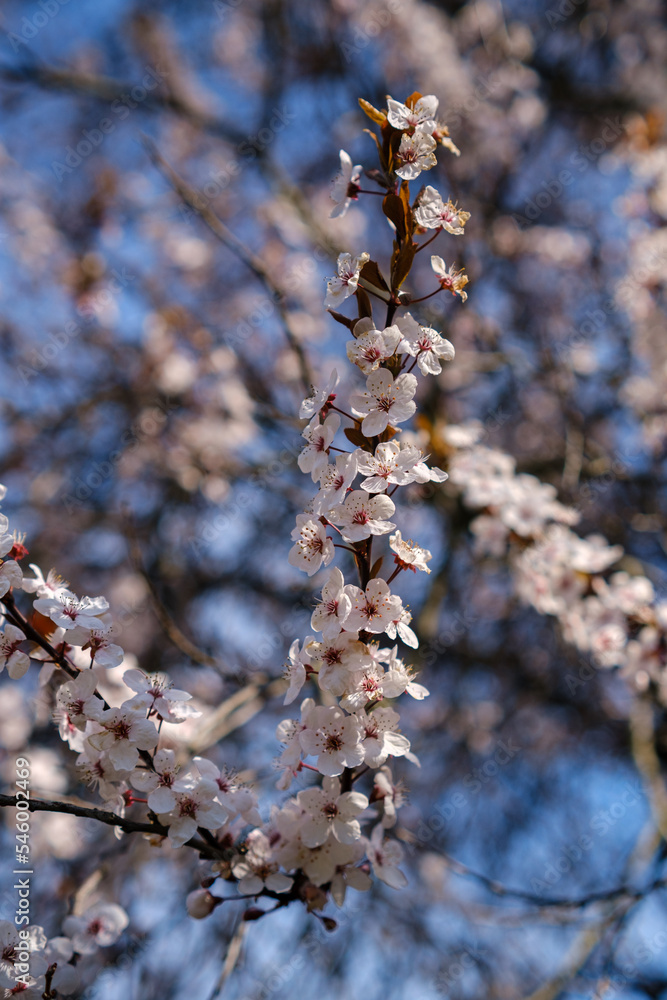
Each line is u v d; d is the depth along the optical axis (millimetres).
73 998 3941
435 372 1975
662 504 5762
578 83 9172
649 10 8984
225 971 2736
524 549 4367
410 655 5727
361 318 1982
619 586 4184
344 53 7848
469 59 8336
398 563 2049
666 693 4074
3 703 5160
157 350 6527
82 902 2916
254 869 2152
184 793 2051
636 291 5352
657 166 5281
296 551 1993
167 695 2092
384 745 2010
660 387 5305
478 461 4430
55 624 2135
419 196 2006
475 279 6723
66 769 4840
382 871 2203
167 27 8312
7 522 2076
